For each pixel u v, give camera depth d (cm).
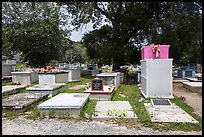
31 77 1605
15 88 1150
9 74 1853
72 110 640
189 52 3684
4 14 2388
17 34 2331
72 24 2422
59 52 2912
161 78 955
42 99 897
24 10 2483
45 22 2514
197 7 2109
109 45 2198
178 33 2109
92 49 2431
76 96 848
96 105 763
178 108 739
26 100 801
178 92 1270
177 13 2070
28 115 657
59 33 2745
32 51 2686
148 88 957
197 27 2117
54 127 535
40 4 2517
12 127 537
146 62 963
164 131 505
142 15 2102
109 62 2606
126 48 2136
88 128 526
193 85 1328
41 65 2911
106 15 2362
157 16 2145
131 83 1697
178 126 540
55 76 1409
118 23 2183
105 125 551
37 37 2561
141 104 818
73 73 1744
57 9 2591
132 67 4741
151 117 616
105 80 1293
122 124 558
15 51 2756
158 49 967
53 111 639
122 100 924
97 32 2378
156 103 788
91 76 2397
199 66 3275
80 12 2300
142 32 2277
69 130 511
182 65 4497
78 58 5222
